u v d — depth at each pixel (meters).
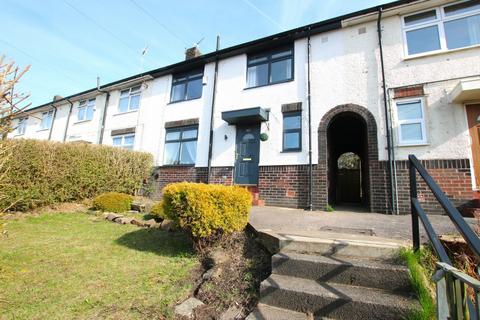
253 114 8.15
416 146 6.35
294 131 8.12
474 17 6.51
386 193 6.45
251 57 9.77
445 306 1.48
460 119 6.03
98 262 3.61
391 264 2.57
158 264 3.57
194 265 3.49
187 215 3.64
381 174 6.61
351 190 12.80
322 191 7.23
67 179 7.75
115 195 7.57
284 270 2.82
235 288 2.81
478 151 5.79
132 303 2.59
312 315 2.29
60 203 7.58
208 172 9.48
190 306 2.56
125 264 3.56
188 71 11.53
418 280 2.25
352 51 7.65
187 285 2.99
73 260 3.66
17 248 4.03
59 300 2.60
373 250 2.74
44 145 7.20
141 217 6.54
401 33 7.11
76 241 4.55
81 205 7.90
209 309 2.53
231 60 10.08
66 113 16.50
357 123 10.09
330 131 9.33
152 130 11.80
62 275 3.18
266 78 9.24
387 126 6.71
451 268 1.47
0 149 2.67
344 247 2.86
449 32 6.67
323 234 3.54
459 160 5.89
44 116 18.27
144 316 2.38
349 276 2.54
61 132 16.31
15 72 2.53
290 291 2.42
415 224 2.70
